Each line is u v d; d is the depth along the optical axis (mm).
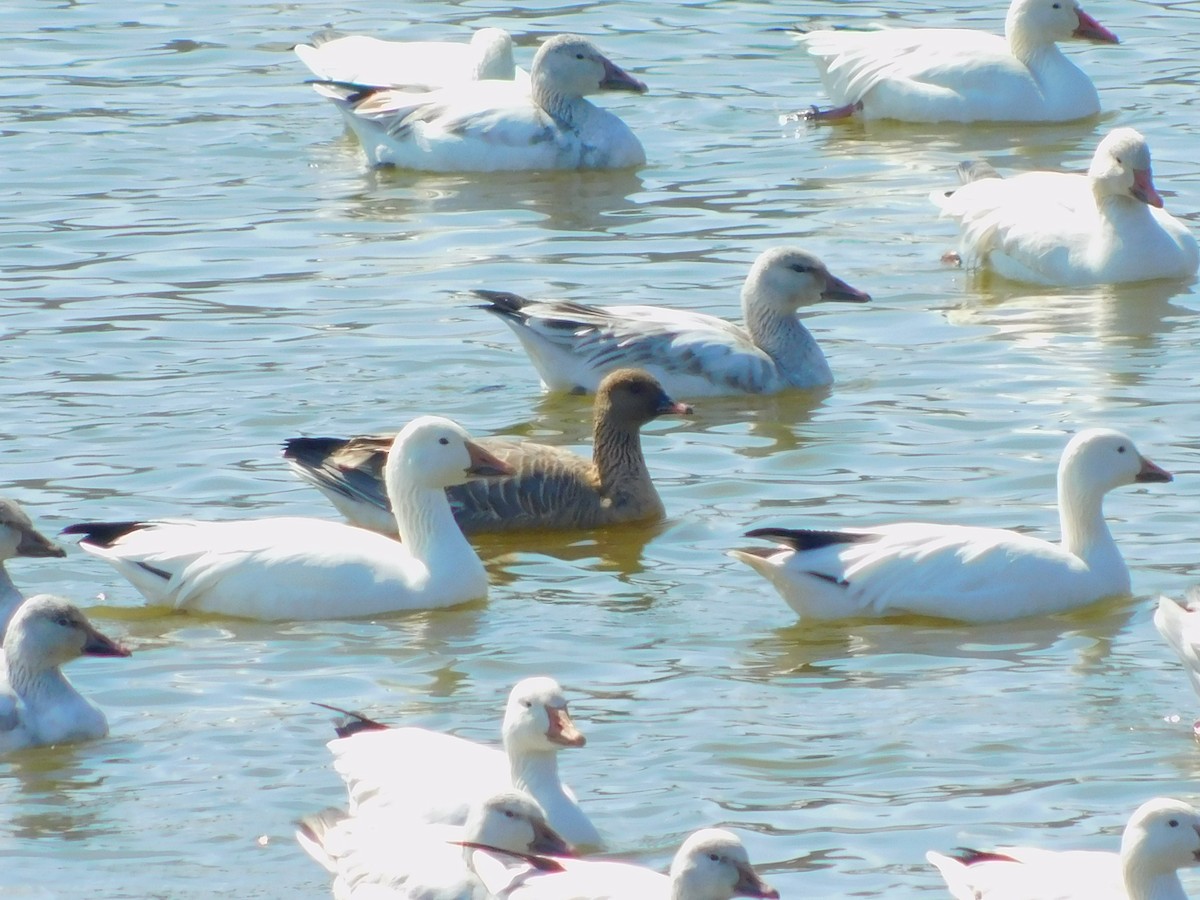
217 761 12680
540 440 18422
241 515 16734
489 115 27000
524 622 14953
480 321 21312
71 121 28469
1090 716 13141
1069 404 18844
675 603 15289
